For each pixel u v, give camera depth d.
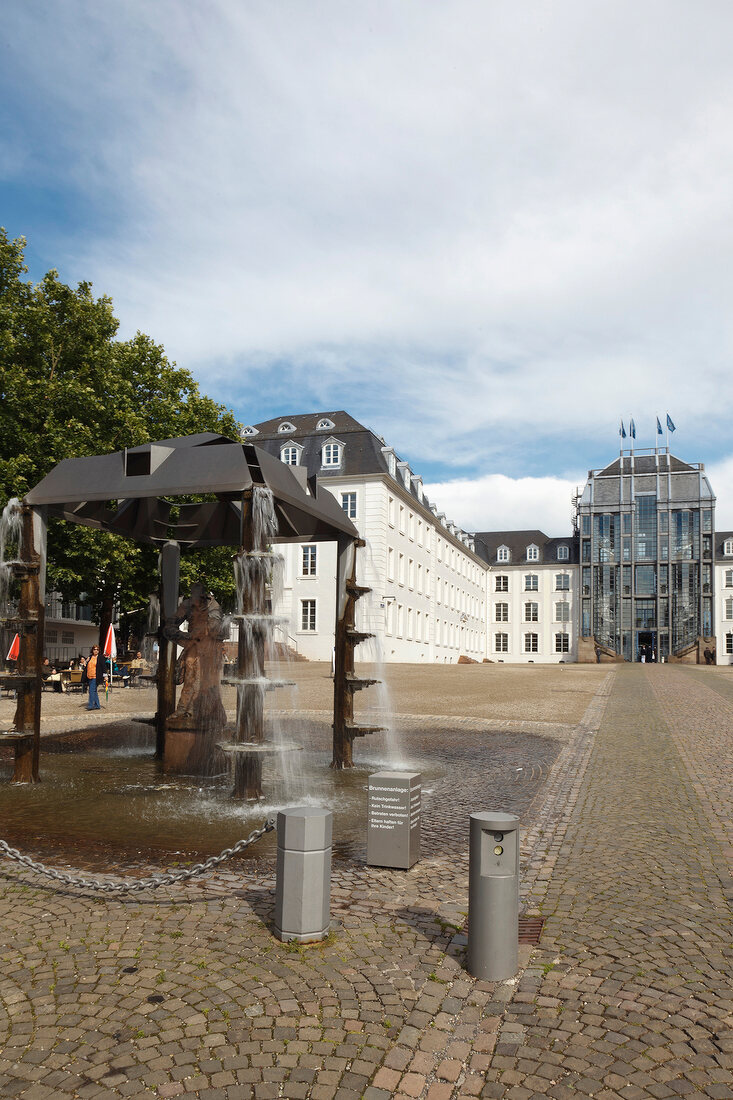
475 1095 3.06
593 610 86.81
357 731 10.56
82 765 10.61
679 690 27.95
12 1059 3.26
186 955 4.28
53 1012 3.63
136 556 23.91
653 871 5.98
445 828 7.39
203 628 10.00
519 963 4.26
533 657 93.62
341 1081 3.13
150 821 7.32
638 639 88.81
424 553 64.38
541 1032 3.53
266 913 4.95
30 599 9.31
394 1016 3.64
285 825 4.54
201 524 11.90
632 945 4.54
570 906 5.20
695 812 7.98
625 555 86.19
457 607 78.56
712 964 4.29
